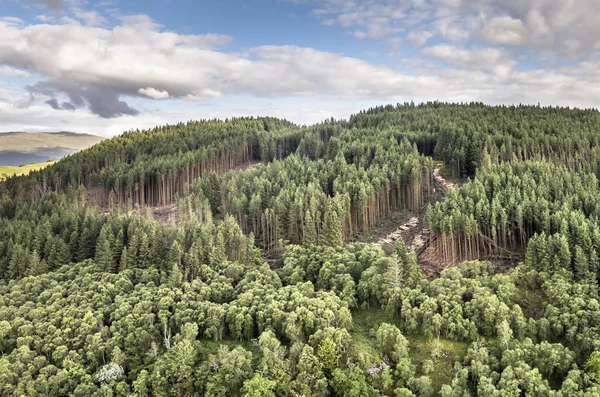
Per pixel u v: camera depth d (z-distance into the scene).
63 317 82.44
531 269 95.19
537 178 142.50
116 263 114.44
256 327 84.38
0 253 116.94
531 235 118.31
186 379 69.19
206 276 103.88
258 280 98.25
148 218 159.00
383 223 155.75
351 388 67.06
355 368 70.06
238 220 157.12
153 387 67.56
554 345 70.25
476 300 81.69
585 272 87.31
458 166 181.38
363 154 195.12
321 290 93.12
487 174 147.62
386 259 101.25
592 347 69.44
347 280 96.62
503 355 69.94
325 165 190.12
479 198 130.00
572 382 62.16
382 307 90.81
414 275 96.31
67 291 94.69
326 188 164.62
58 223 139.50
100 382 68.69
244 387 67.25
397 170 165.88
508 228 119.06
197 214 163.75
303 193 149.25
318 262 109.12
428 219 128.75
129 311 84.31
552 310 78.00
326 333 74.94
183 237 122.81
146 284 99.50
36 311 83.69
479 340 77.25
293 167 191.75
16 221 144.50
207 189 181.25
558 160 177.38
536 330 76.44
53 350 74.62
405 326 83.62
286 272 107.50
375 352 76.25
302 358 70.38
